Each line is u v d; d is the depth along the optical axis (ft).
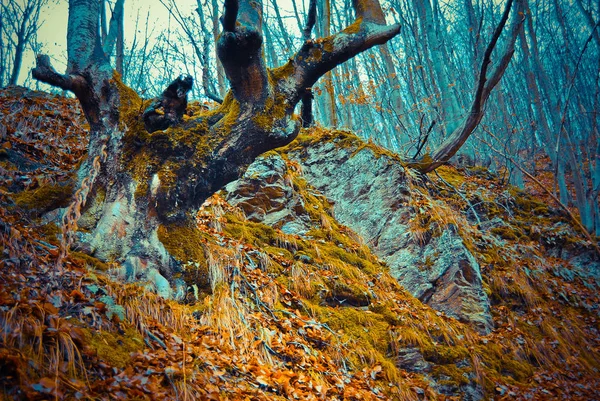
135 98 15.65
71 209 13.70
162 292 13.47
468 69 82.53
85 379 9.05
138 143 14.84
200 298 14.65
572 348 25.73
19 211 13.65
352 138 32.53
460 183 39.60
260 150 16.05
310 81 16.99
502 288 27.61
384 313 20.43
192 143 15.11
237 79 15.43
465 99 67.82
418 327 20.56
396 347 18.93
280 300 17.88
